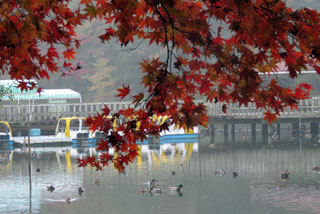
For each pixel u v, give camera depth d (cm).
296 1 11719
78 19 927
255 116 9869
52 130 11094
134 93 12656
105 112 929
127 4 730
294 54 727
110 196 4756
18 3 813
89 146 9644
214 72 866
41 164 7075
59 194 4900
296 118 9712
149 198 4619
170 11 741
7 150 9156
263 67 775
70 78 13025
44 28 870
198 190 4919
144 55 12888
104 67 13112
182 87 879
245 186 5056
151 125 913
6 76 11700
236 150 8125
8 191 5088
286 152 7669
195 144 9400
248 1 695
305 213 3894
